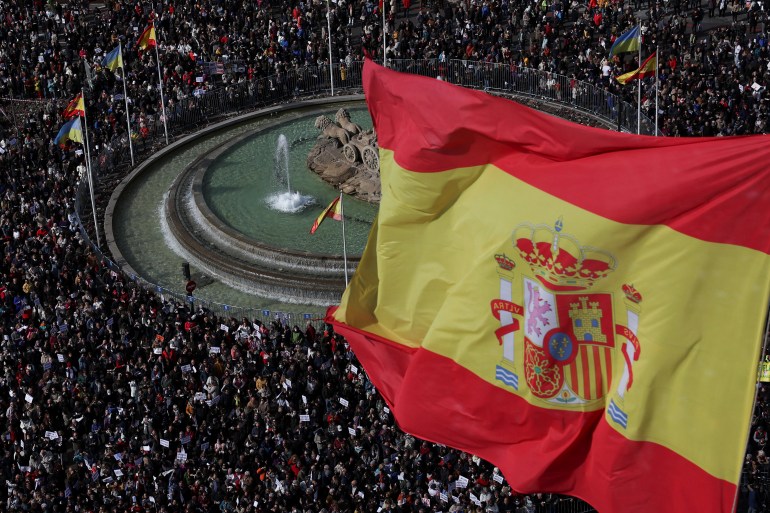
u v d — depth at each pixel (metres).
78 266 60.31
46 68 85.94
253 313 57.62
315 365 49.72
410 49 89.31
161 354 50.78
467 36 89.25
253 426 46.25
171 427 46.09
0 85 85.44
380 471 41.91
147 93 83.81
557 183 21.59
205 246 66.25
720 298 19.34
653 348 20.05
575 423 22.09
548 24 87.62
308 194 72.06
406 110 23.77
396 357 25.83
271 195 72.12
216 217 68.38
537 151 21.98
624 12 91.00
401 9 97.44
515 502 39.56
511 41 88.62
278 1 98.00
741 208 18.91
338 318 26.55
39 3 94.25
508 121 22.19
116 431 46.38
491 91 86.56
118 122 81.69
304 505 41.31
